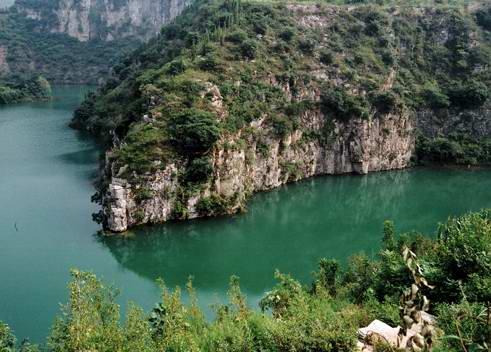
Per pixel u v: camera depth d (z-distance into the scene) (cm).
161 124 8312
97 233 7394
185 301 5547
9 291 5700
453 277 3344
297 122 10294
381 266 4275
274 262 6869
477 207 9425
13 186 9325
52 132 13788
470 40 13325
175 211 7856
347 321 2938
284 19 12225
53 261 6500
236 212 8462
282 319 3209
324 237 7912
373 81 11431
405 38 13262
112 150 8775
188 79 9306
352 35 12612
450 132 12225
